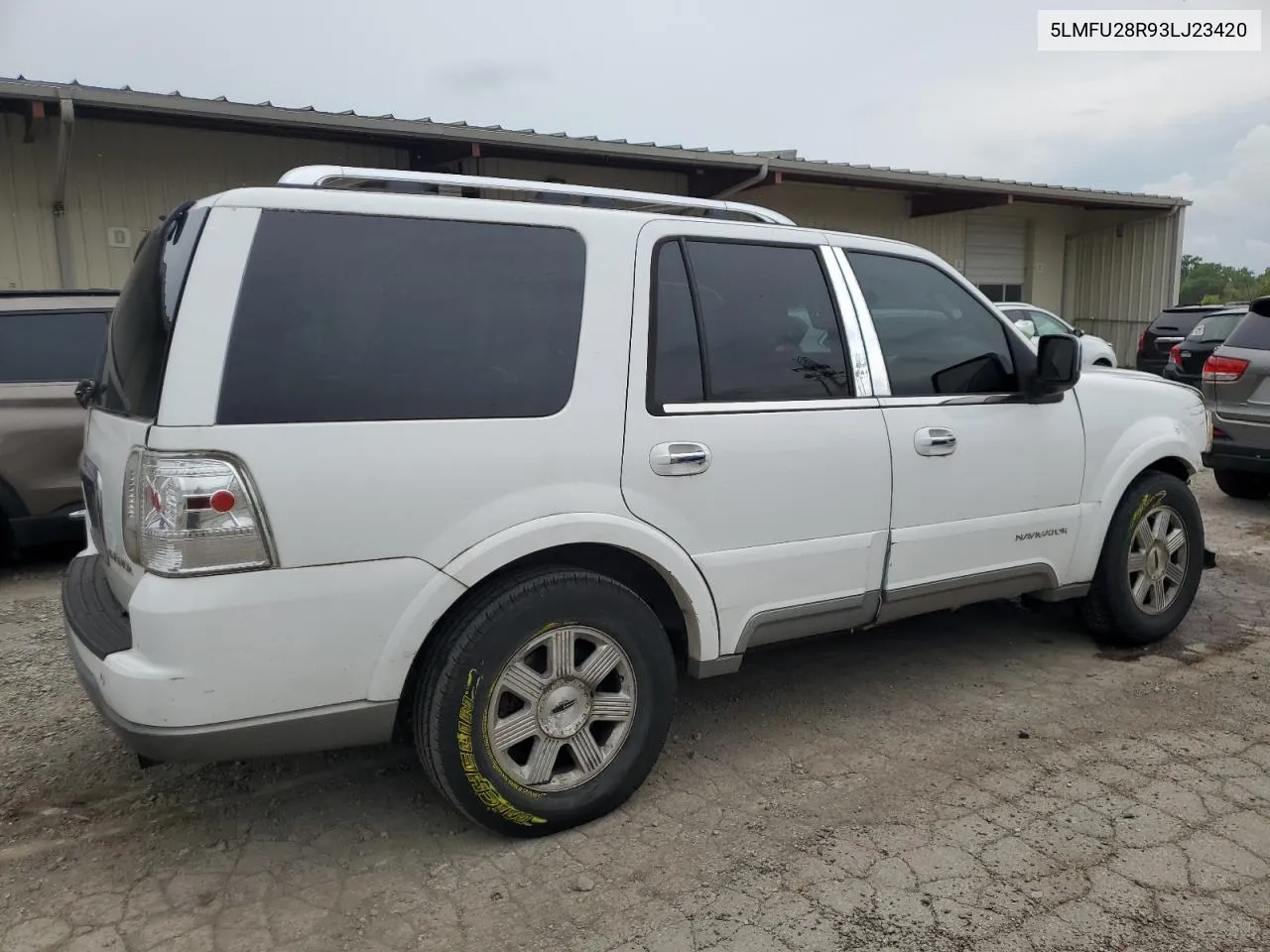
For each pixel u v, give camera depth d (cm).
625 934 255
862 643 482
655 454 305
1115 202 1838
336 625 260
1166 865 284
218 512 243
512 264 293
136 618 246
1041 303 2069
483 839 304
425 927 259
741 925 258
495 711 285
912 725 384
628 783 313
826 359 353
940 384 383
